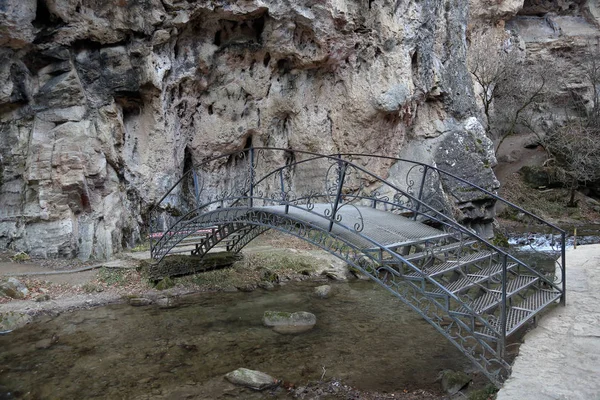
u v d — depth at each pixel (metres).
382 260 5.13
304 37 12.83
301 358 6.01
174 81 12.07
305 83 13.72
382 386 5.14
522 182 21.02
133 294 8.68
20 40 9.82
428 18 14.51
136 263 9.85
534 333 4.85
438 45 15.34
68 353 6.25
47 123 10.52
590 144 19.92
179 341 6.64
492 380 4.26
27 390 5.23
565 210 19.50
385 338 6.64
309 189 14.34
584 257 7.95
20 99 10.32
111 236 10.73
